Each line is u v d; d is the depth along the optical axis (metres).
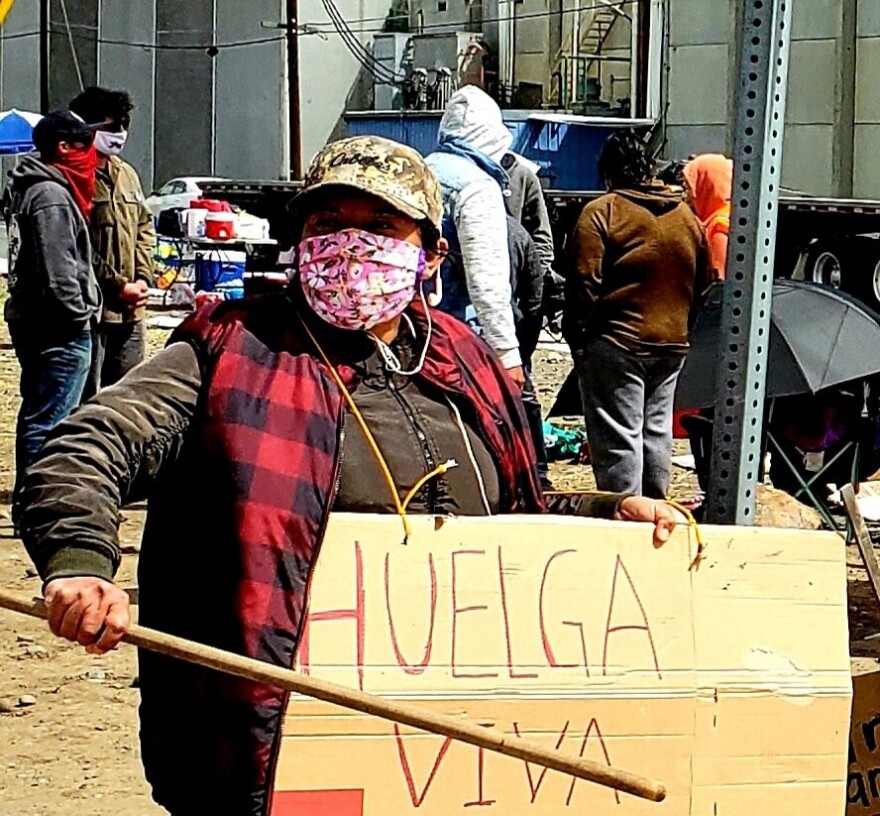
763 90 4.46
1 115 32.62
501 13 46.03
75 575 2.55
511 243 8.57
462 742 2.79
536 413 8.34
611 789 2.90
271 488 2.79
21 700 5.98
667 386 7.38
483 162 7.25
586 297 7.20
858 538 4.08
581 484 10.66
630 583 2.97
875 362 7.74
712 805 2.99
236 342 2.90
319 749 2.77
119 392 2.80
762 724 3.01
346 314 2.95
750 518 4.60
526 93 45.50
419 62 46.25
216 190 17.09
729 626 3.02
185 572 2.83
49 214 7.81
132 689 6.18
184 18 46.34
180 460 2.85
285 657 2.76
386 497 2.95
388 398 3.03
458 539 2.88
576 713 2.90
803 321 7.79
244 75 45.97
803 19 33.62
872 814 3.88
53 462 2.66
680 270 7.21
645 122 38.00
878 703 3.88
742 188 4.51
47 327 7.88
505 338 7.16
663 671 2.96
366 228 2.97
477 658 2.85
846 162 33.22
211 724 2.78
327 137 46.66
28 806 5.03
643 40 39.66
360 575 2.82
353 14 47.09
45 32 44.66
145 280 9.12
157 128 46.84
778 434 8.36
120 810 5.02
